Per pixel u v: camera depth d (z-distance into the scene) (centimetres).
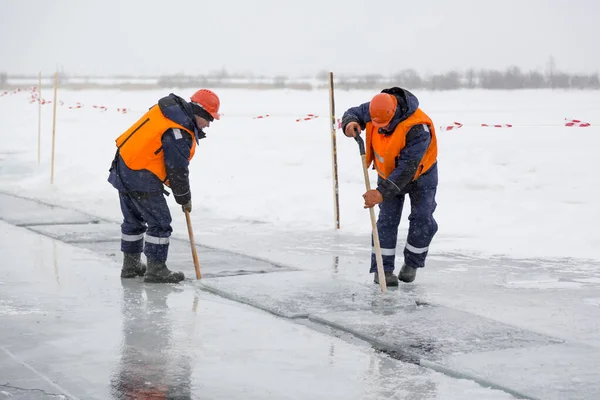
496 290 705
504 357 518
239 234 972
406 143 682
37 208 1159
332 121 989
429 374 496
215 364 514
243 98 4694
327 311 626
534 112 3138
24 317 618
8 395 460
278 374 496
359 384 479
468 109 3406
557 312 634
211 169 1602
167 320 612
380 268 686
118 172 725
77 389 470
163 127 704
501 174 1459
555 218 1043
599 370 495
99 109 3528
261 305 646
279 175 1511
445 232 980
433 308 636
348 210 1109
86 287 713
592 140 2088
